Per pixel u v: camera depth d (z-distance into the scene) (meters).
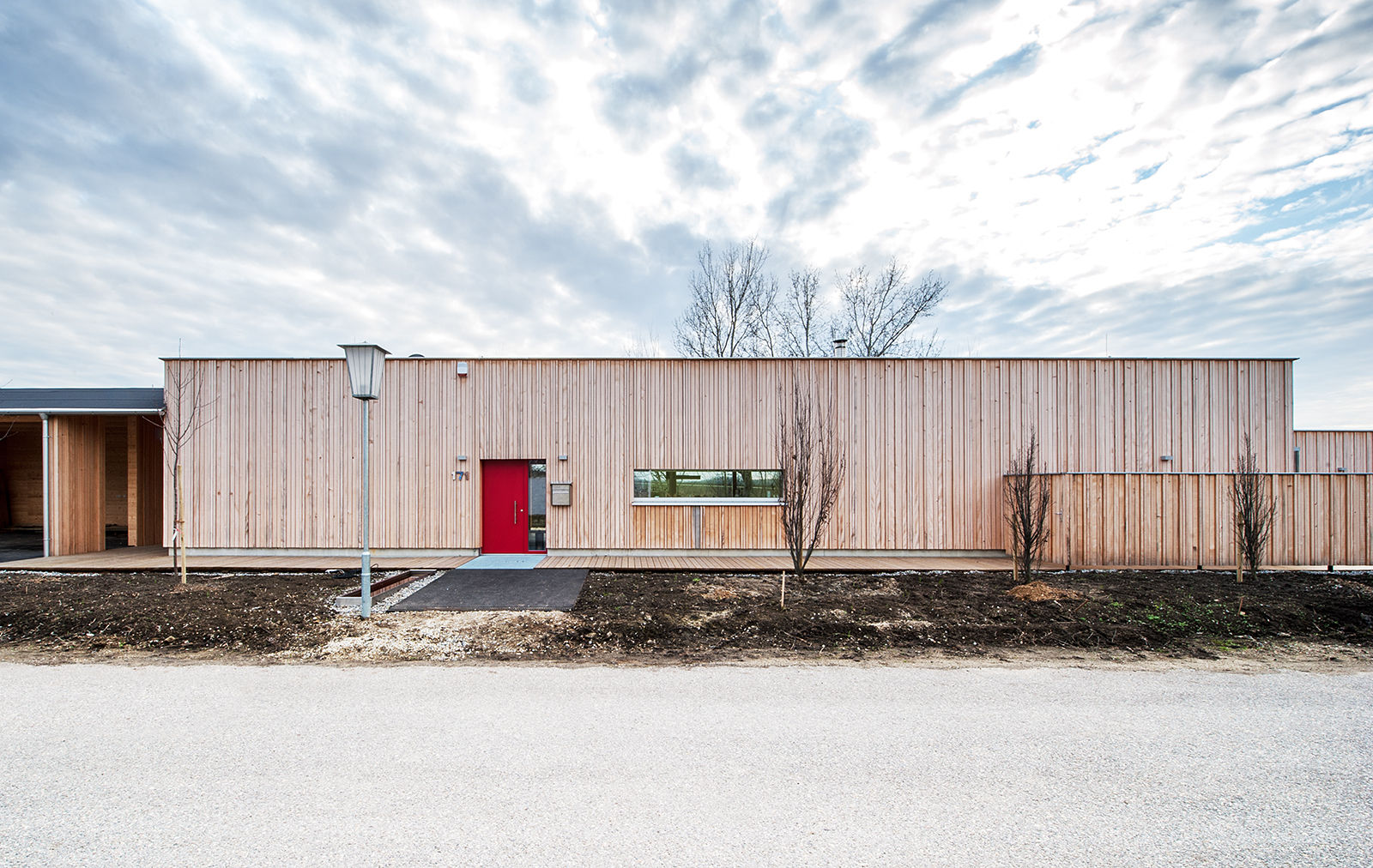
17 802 3.25
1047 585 8.83
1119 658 6.18
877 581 9.66
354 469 11.98
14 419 13.21
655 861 2.76
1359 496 10.55
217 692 5.06
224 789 3.41
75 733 4.20
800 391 12.20
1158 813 3.21
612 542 12.09
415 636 6.71
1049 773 3.66
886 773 3.65
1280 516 10.52
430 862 2.74
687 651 6.39
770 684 5.31
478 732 4.25
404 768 3.69
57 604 7.68
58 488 11.96
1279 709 4.73
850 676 5.56
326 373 12.00
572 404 12.17
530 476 12.21
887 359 12.23
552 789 3.43
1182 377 12.20
